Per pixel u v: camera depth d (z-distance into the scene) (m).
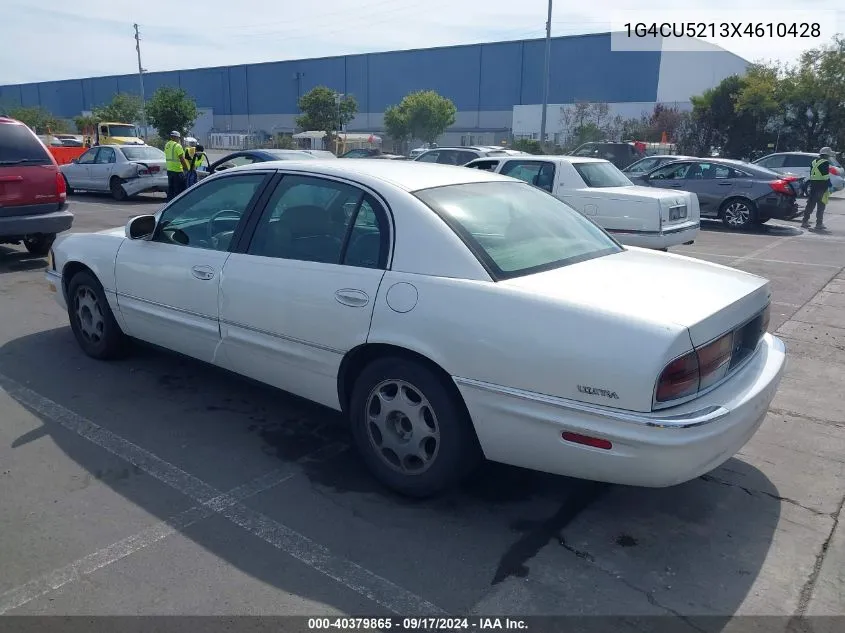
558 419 2.96
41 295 7.55
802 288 8.84
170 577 2.93
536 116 43.16
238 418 4.51
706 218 15.92
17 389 4.90
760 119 35.19
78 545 3.14
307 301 3.69
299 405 4.73
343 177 3.82
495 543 3.22
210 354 4.39
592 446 2.92
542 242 3.69
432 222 3.42
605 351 2.85
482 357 3.09
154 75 76.31
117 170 17.77
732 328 3.17
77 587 2.86
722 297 3.21
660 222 9.26
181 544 3.16
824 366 5.79
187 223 4.57
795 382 5.41
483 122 57.66
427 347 3.23
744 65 51.50
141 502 3.51
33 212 8.84
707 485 3.79
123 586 2.87
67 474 3.76
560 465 3.06
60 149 27.11
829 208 20.92
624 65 49.69
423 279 3.32
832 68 32.53
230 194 4.36
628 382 2.79
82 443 4.12
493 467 3.94
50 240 9.66
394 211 3.54
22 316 6.71
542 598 2.85
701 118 36.88
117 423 4.40
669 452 2.79
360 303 3.47
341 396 3.72
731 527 3.39
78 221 13.63
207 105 73.38
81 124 52.12
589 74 51.38
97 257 5.08
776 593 2.91
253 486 3.69
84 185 18.80
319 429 4.38
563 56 52.47
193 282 4.32
